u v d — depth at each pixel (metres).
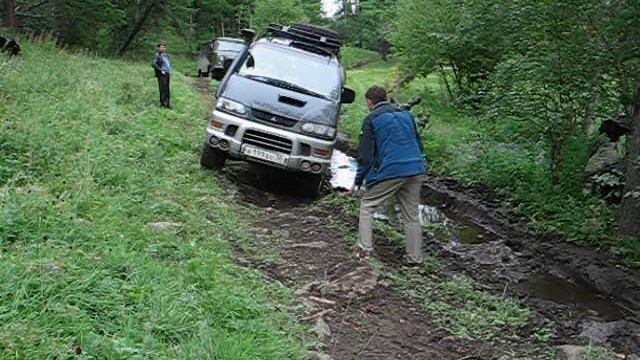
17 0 25.66
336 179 11.31
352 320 5.07
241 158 8.73
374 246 7.23
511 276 7.35
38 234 4.68
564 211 9.23
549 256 8.05
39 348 3.25
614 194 9.21
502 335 5.40
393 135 6.34
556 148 10.21
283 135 8.62
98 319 3.77
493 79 10.62
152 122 11.01
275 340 4.18
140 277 4.41
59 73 13.13
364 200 6.52
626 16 8.29
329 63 10.01
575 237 8.48
